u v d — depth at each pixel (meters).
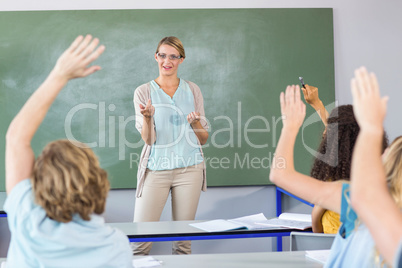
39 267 1.14
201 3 3.92
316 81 3.98
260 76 3.96
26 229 1.13
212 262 1.75
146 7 3.89
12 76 3.80
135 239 2.30
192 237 2.34
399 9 4.04
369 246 1.16
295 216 2.66
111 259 1.20
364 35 4.03
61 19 3.82
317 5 3.99
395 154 1.13
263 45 3.95
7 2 3.80
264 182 4.00
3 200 3.54
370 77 0.87
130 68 3.87
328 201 1.24
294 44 3.96
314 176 2.12
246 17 3.93
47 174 1.11
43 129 3.83
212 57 3.92
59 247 1.13
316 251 1.87
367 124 0.82
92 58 1.10
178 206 3.36
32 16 3.81
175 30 3.89
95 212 1.20
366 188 0.77
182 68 3.91
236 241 4.13
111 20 3.85
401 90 4.05
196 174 3.36
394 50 4.05
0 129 3.80
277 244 3.79
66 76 1.10
